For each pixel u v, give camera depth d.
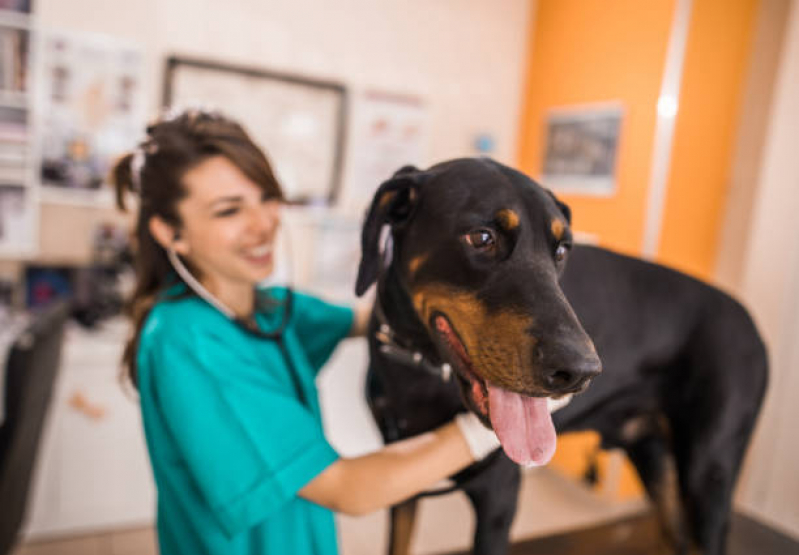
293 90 3.04
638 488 2.87
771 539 2.18
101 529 2.38
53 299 2.75
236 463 0.85
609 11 2.91
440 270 0.91
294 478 0.85
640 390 1.30
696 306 1.30
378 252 0.99
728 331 1.29
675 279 1.32
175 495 0.95
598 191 2.94
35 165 2.61
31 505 2.27
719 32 2.54
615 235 2.83
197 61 2.81
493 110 3.55
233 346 0.95
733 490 1.34
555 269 0.88
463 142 3.52
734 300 1.37
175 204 0.96
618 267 1.27
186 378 0.88
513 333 0.79
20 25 2.48
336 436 2.82
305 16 3.03
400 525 1.20
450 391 1.02
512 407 0.81
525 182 0.94
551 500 2.93
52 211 2.72
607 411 1.29
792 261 2.42
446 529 2.60
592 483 2.92
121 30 2.70
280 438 0.88
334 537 1.04
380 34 3.21
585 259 1.21
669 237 2.62
